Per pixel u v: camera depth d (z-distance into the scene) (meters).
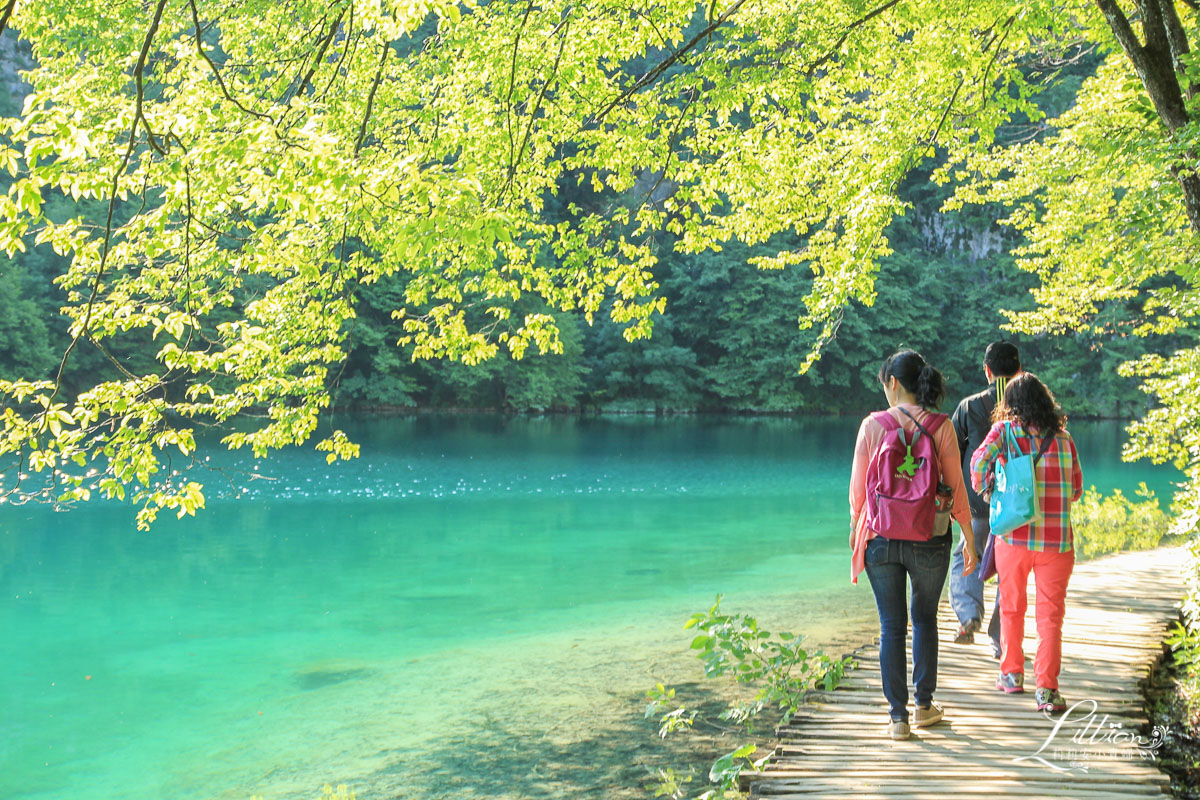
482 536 13.16
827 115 7.99
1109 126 9.55
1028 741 4.19
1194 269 9.03
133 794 4.87
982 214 44.91
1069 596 7.82
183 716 6.07
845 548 12.20
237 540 12.73
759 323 44.03
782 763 4.03
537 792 4.77
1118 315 39.31
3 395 4.88
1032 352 43.44
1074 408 41.38
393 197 3.72
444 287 6.91
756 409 45.69
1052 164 10.41
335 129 6.75
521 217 6.60
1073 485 4.48
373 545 12.41
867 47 7.61
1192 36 8.66
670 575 10.51
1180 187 6.94
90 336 4.95
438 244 3.63
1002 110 7.95
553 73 6.83
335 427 32.94
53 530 13.27
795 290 44.19
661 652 7.37
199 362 5.16
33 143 3.40
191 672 7.03
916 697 4.34
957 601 5.66
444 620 8.55
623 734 5.58
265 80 7.19
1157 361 7.80
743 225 8.07
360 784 4.93
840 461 23.64
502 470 21.14
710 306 46.22
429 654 7.45
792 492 17.92
